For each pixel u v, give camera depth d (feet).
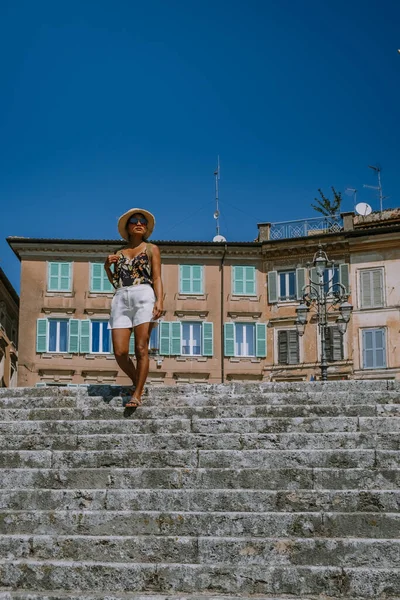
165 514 30.68
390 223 189.26
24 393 44.29
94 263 179.42
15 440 37.40
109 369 175.63
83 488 33.58
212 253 182.29
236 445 36.19
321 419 37.52
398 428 37.17
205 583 27.89
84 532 30.78
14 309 205.16
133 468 34.22
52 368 174.50
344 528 29.76
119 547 29.48
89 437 36.94
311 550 28.60
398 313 173.27
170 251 181.68
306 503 31.12
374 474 32.24
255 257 183.52
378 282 175.63
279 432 37.50
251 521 30.22
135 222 43.21
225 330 179.63
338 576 27.35
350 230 182.70
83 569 28.43
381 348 173.06
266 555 28.76
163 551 29.27
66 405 42.06
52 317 177.06
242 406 39.86
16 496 32.53
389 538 29.27
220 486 32.96
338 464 33.91
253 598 27.02
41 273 178.19
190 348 179.42
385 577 27.09
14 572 28.63
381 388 43.47
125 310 42.34
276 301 180.75
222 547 29.07
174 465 34.94
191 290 181.06
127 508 31.96
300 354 176.76
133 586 28.09
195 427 37.96
